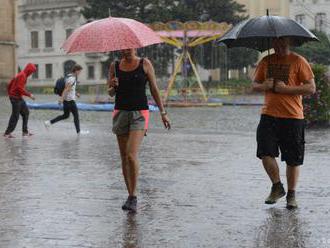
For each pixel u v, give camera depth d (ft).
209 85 256.52
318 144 71.61
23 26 409.90
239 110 157.79
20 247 29.53
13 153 62.28
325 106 96.48
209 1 284.41
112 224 33.76
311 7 386.11
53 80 397.39
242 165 54.29
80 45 35.27
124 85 36.22
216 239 30.78
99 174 49.70
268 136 36.55
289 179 37.22
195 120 120.06
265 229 32.55
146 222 34.19
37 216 35.58
